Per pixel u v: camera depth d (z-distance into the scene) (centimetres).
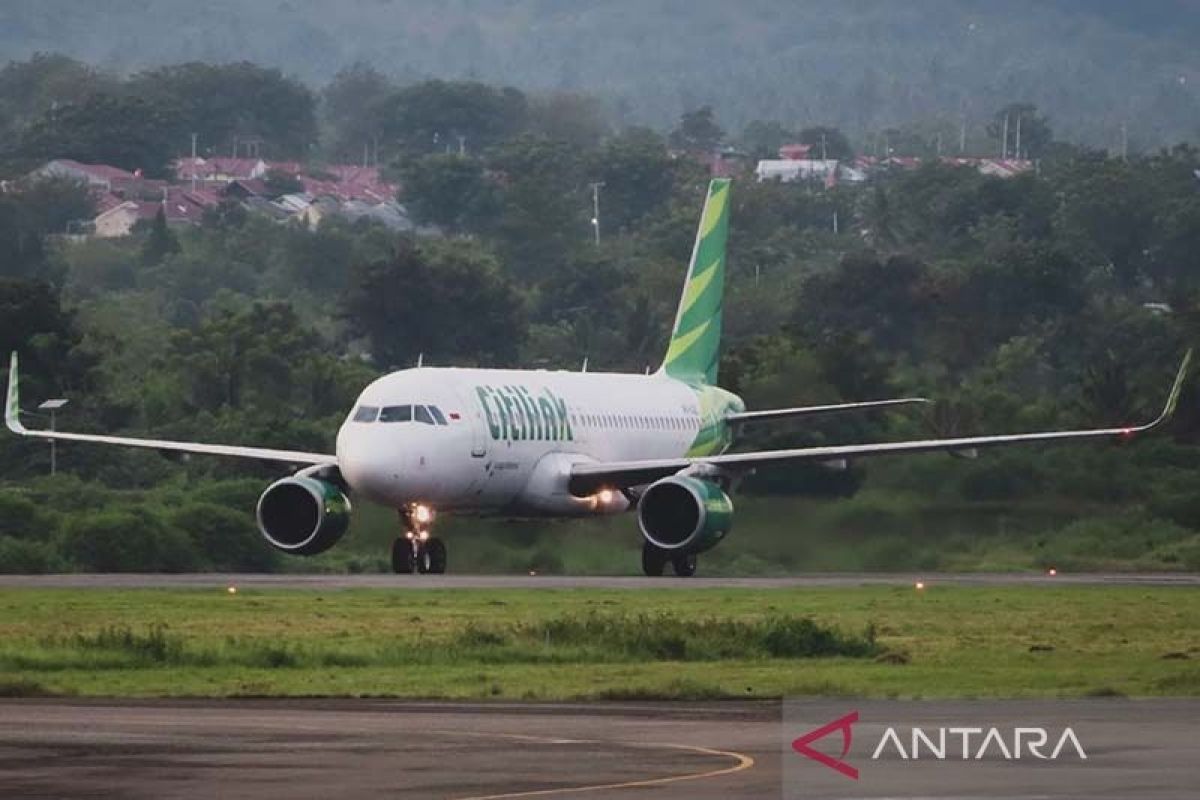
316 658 13550
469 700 11756
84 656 13375
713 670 13425
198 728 10425
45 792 8519
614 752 9650
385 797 8419
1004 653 14488
